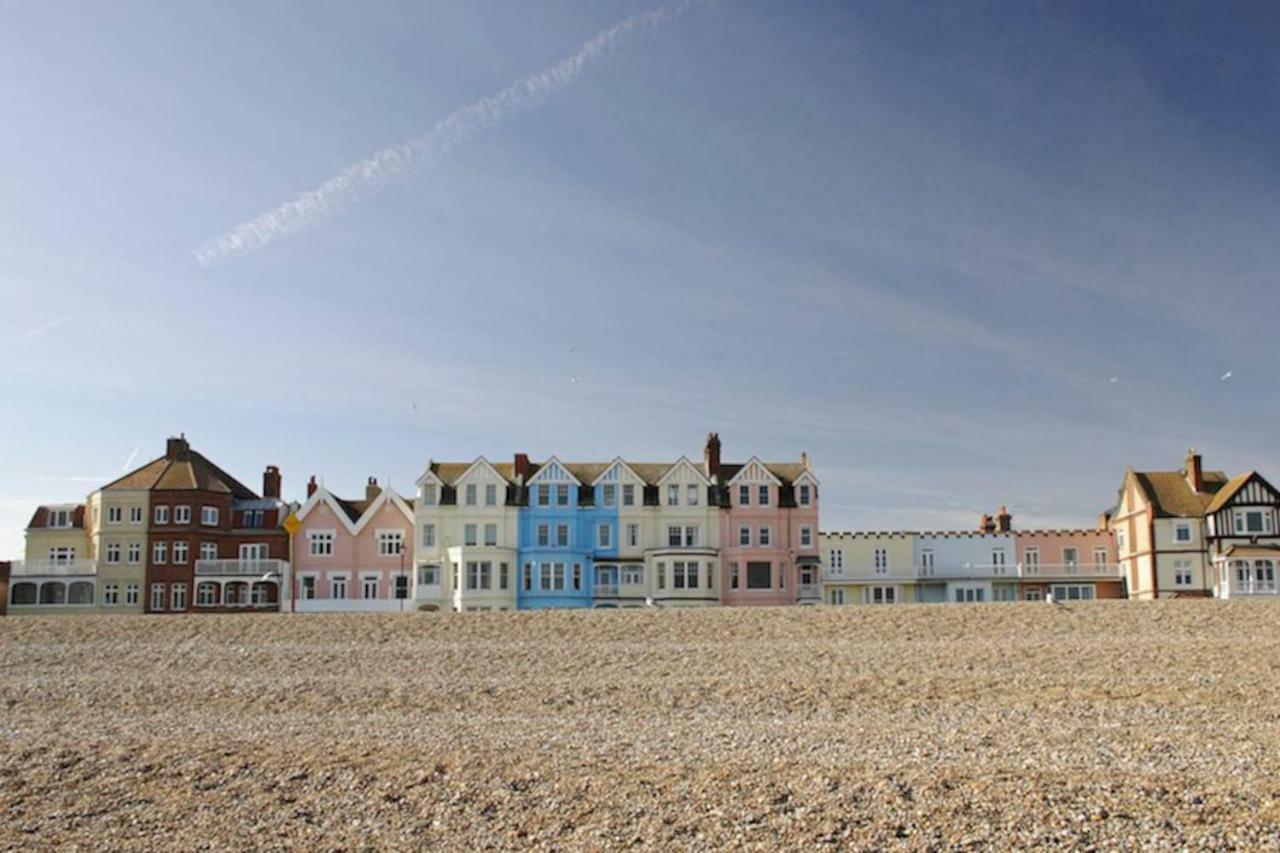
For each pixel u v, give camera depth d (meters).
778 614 43.94
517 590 68.19
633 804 19.66
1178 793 19.47
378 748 24.30
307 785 21.39
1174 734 24.80
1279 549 67.44
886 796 19.56
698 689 31.12
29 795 21.16
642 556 69.25
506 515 69.50
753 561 69.31
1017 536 77.19
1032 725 26.08
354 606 69.06
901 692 30.25
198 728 27.14
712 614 44.25
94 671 35.41
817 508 70.56
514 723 27.34
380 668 35.16
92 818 19.81
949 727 26.02
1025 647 36.34
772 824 18.44
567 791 20.53
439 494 69.88
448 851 17.88
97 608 71.69
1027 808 18.80
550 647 38.19
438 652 37.56
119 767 22.92
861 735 25.17
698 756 23.03
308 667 35.47
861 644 37.75
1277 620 40.59
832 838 17.77
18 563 71.75
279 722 27.86
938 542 76.62
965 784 20.19
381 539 70.81
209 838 18.70
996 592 75.56
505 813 19.48
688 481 70.25
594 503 70.12
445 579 68.62
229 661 36.56
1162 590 70.62
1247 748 23.19
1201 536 70.81
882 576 75.62
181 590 71.69
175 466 74.56
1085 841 17.34
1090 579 75.62
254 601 72.00
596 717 28.09
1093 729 25.52
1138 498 73.12
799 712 28.30
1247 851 16.86
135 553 72.19
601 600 68.75
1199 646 35.78
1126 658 34.16
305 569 70.88
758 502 70.38
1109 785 19.98
